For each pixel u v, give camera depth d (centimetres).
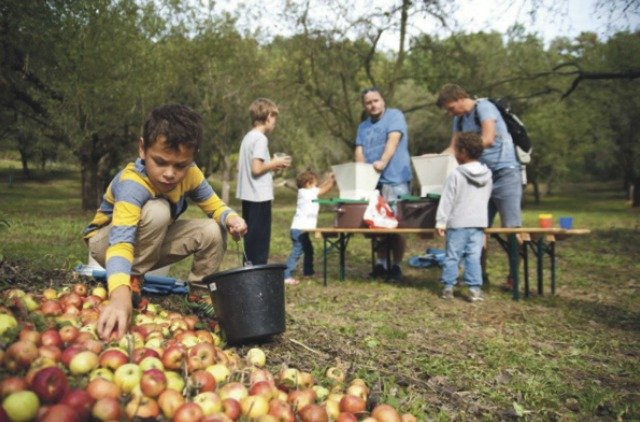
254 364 286
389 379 304
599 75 1397
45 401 185
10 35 1639
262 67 2733
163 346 277
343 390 273
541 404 294
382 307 554
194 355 254
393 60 2052
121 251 291
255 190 623
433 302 585
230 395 223
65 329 262
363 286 691
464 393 304
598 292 691
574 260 1009
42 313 299
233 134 3191
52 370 189
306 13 1819
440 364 351
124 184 311
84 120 1858
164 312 366
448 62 1875
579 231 580
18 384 186
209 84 2738
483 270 729
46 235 1047
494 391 309
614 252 1128
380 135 742
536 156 3659
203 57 2481
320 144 3672
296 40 1902
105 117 1878
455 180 593
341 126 2158
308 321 465
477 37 1850
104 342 254
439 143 3247
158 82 1994
